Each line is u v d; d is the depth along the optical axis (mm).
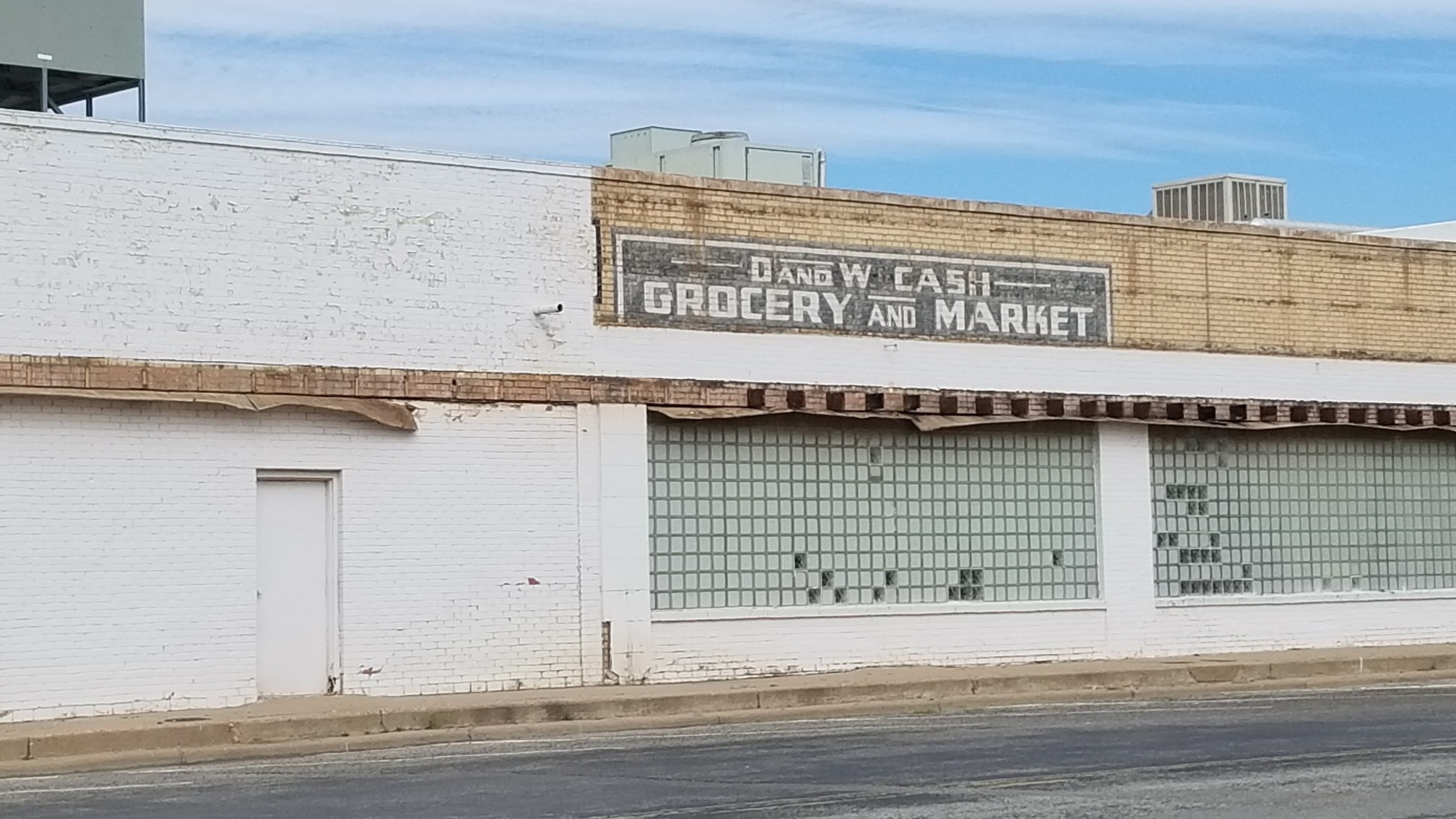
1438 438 28641
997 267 24484
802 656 22875
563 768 15250
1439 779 13828
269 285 19844
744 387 22484
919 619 23750
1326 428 27438
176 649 19188
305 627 20172
